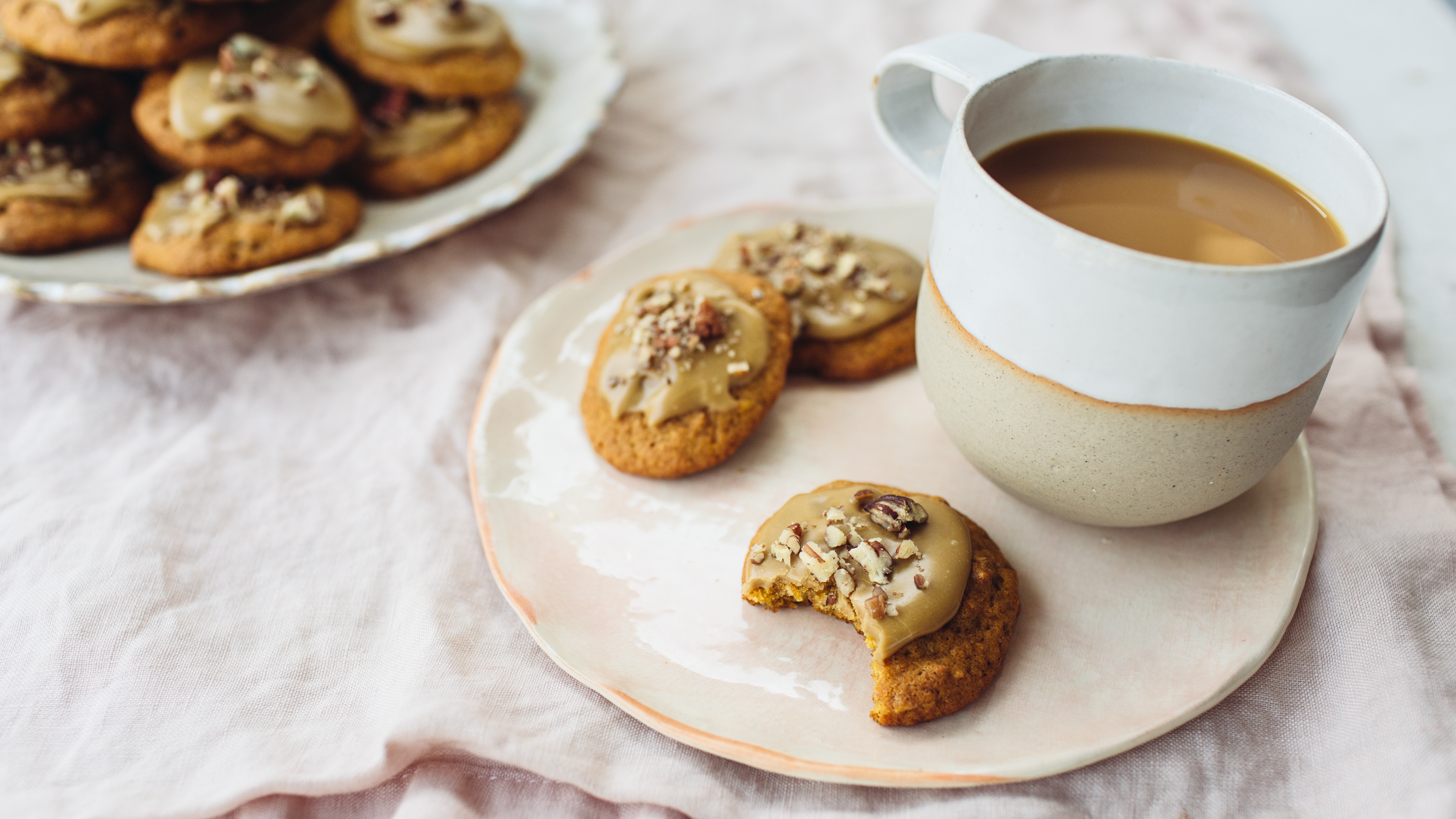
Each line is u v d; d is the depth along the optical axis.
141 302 0.42
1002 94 0.35
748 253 0.42
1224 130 0.36
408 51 0.47
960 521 0.36
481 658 0.36
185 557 0.38
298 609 0.37
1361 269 0.32
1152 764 0.34
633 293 0.41
